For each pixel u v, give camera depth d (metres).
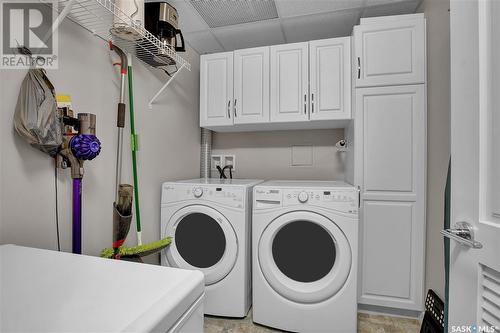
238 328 1.56
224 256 1.63
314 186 1.58
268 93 2.04
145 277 0.57
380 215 1.70
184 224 1.78
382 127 1.70
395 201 1.68
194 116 2.40
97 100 1.28
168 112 1.95
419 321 1.62
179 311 0.48
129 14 1.11
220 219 1.63
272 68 2.03
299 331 1.50
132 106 1.41
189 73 2.30
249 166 2.61
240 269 1.62
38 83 0.91
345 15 1.87
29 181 0.95
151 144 1.74
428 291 1.51
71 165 1.03
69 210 1.12
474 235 0.70
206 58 2.21
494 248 0.63
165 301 0.47
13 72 0.90
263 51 2.05
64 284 0.53
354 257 1.44
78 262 0.65
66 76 1.10
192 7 1.75
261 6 1.75
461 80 0.77
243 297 1.61
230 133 2.68
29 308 0.44
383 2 1.71
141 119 1.64
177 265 1.70
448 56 1.38
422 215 1.62
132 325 0.40
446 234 0.75
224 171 2.65
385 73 1.69
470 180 0.73
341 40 1.86
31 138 0.88
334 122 2.04
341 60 1.86
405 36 1.66
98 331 0.38
